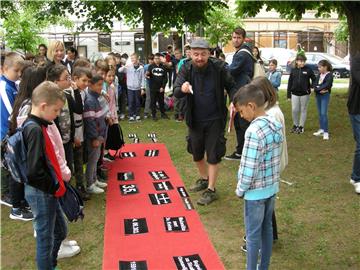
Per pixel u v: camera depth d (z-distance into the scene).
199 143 5.43
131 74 10.44
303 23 32.75
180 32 14.94
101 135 5.53
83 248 4.14
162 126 9.93
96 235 4.41
